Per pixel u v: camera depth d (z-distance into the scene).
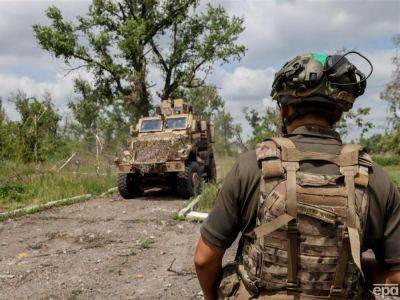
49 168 15.37
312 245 1.41
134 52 27.45
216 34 28.08
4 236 7.48
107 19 28.17
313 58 1.58
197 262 1.61
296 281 1.43
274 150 1.51
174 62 28.62
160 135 11.99
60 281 5.15
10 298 4.68
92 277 5.27
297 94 1.56
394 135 31.00
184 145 11.54
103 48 27.80
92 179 13.50
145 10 27.95
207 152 13.29
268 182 1.47
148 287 4.89
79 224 8.38
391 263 1.51
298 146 1.53
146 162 11.22
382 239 1.51
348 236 1.41
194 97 35.94
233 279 1.60
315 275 1.42
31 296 4.72
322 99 1.55
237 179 1.54
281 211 1.43
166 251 6.34
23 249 6.62
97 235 7.42
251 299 1.51
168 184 11.96
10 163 16.31
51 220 8.83
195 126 12.46
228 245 1.61
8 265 5.80
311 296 1.43
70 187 12.20
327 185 1.44
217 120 37.22
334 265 1.42
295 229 1.42
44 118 20.00
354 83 1.57
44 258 6.12
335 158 1.50
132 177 11.84
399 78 31.20
